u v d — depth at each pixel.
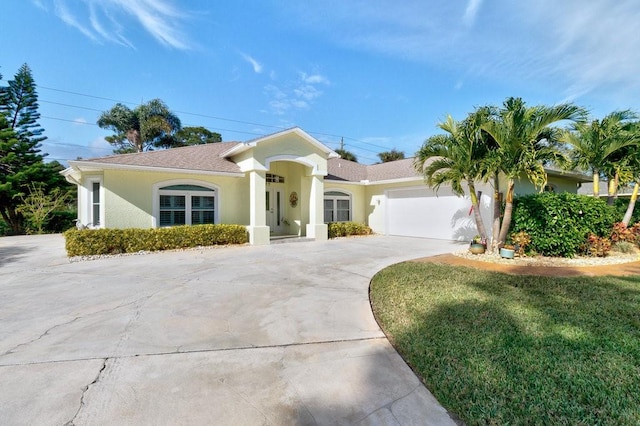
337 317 5.53
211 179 15.26
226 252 12.73
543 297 6.21
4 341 4.51
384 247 14.26
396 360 4.00
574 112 9.14
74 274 8.80
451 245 14.86
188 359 4.02
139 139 37.91
